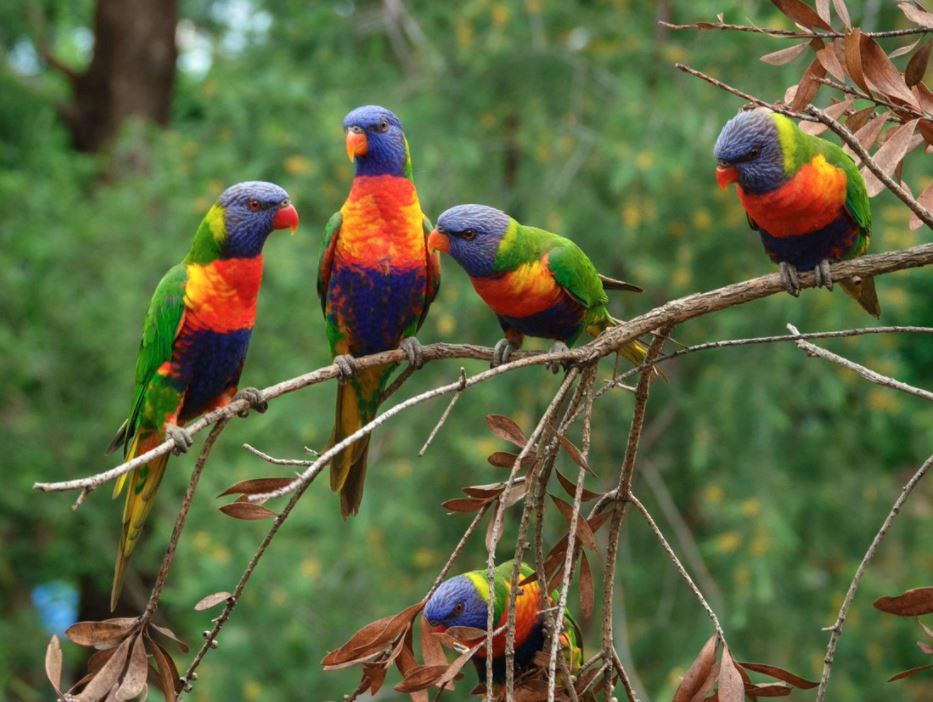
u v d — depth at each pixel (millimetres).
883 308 13328
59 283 16203
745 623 12625
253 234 5203
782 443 14070
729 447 13656
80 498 3443
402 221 5750
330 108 13820
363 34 16000
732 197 13227
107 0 19734
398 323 5918
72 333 16297
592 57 14469
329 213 14047
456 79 14781
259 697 12453
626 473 4254
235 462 14422
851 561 14281
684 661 13102
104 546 16656
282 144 14016
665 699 12344
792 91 4469
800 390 13633
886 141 4000
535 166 14188
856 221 5172
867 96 4043
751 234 13508
